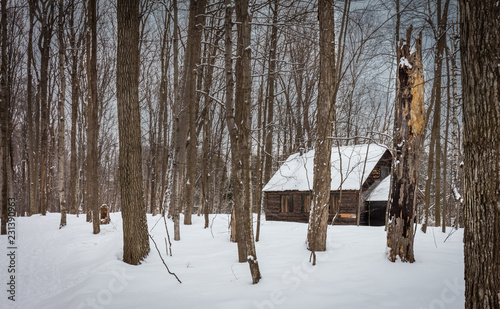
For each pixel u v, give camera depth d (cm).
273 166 2562
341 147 2098
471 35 312
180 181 1438
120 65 773
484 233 298
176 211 1057
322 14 828
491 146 297
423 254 719
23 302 586
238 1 702
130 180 753
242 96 657
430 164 1084
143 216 777
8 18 2114
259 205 934
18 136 3128
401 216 670
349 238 930
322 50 828
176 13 1396
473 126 310
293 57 1842
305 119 2045
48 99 2527
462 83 327
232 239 983
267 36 1186
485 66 302
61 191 1472
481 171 302
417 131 685
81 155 2784
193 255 830
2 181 1343
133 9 786
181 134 1409
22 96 2723
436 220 1268
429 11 1132
